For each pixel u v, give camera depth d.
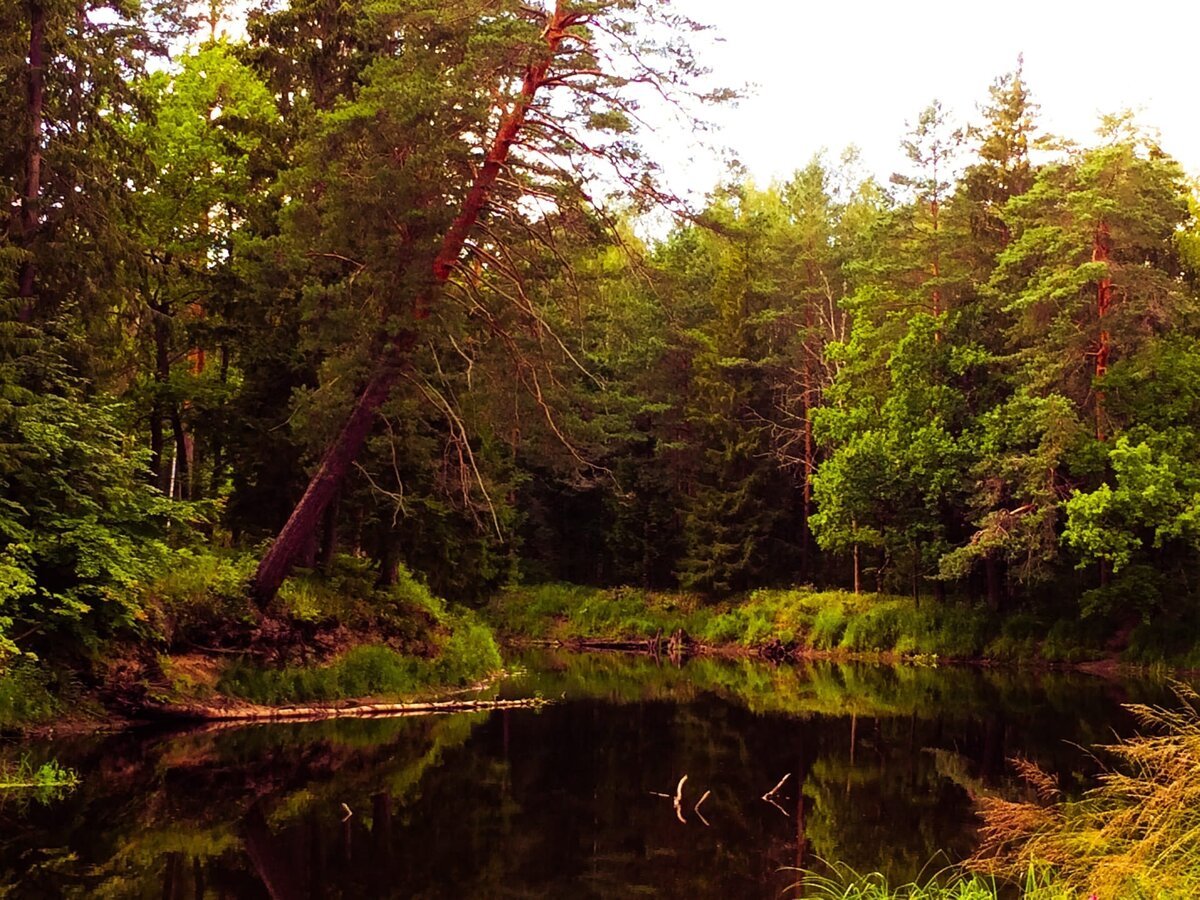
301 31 22.47
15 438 14.52
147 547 16.19
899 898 8.53
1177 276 33.19
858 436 35.69
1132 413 30.48
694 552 44.19
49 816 10.65
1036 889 7.18
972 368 34.69
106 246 18.17
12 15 17.19
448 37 17.41
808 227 46.78
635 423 47.56
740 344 44.44
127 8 19.77
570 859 9.86
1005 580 36.31
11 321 15.18
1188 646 29.23
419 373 18.23
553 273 19.44
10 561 13.38
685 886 9.02
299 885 8.73
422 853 9.91
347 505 23.92
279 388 21.80
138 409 23.48
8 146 17.42
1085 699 22.67
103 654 15.80
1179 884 6.33
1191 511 27.48
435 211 17.05
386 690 20.19
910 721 19.48
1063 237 29.88
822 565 44.75
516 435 19.73
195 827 10.46
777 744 16.78
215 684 17.31
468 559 29.11
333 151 17.88
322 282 20.14
